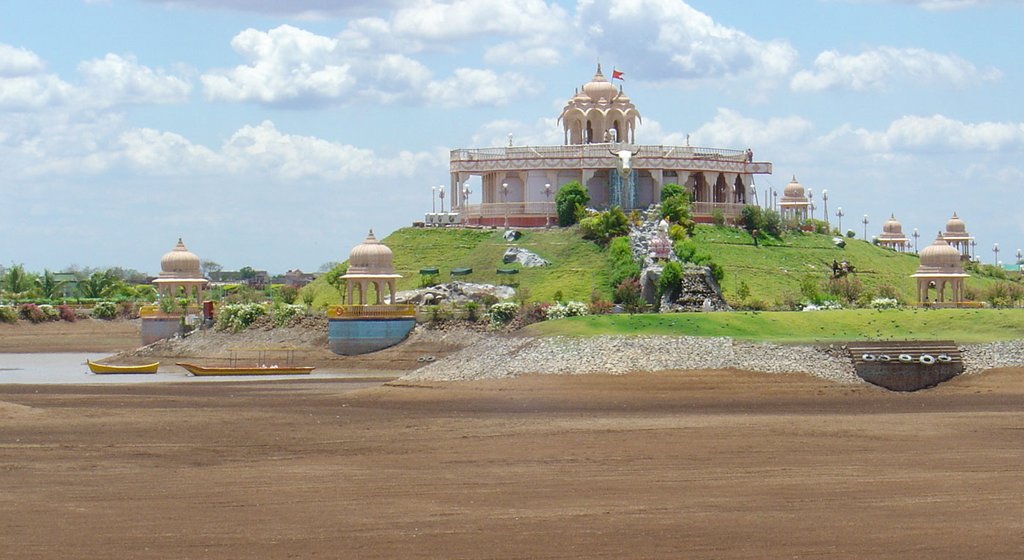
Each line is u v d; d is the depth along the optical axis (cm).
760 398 8500
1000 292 13488
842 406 8188
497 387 8919
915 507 5012
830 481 5569
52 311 18450
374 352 12744
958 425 7312
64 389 10150
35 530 4650
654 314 10356
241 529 4653
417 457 6281
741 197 18088
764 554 4288
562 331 9788
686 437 6856
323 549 4356
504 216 16850
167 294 19500
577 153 16938
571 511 4944
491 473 5800
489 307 13050
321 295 15925
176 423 7619
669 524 4712
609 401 8362
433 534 4562
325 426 7462
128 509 5016
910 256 17475
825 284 14762
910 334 9819
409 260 16088
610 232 15462
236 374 11875
